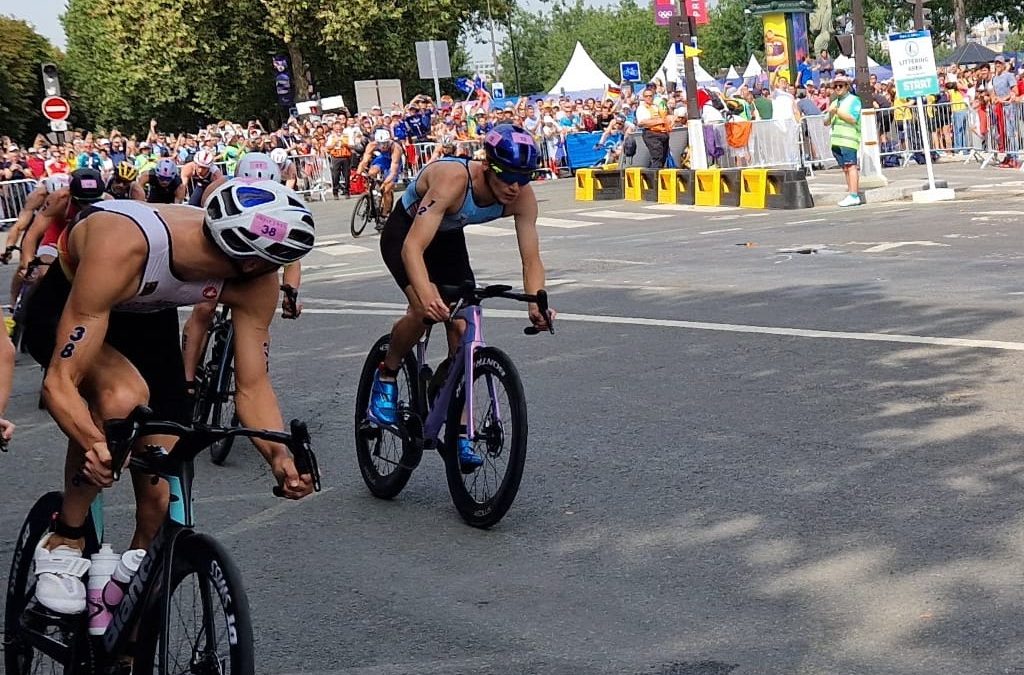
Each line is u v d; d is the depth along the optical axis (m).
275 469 3.30
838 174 23.12
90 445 3.22
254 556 4.98
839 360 7.59
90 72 65.31
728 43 78.88
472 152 26.03
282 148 27.55
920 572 4.22
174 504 3.14
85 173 7.18
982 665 3.48
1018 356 7.32
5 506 5.96
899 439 5.85
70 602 3.33
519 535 4.97
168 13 45.84
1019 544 4.39
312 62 50.31
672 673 3.59
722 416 6.53
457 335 5.27
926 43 16.95
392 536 5.11
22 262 8.02
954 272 10.58
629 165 23.39
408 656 3.87
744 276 11.38
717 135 22.66
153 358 3.69
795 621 3.90
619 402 7.02
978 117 22.66
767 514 4.96
